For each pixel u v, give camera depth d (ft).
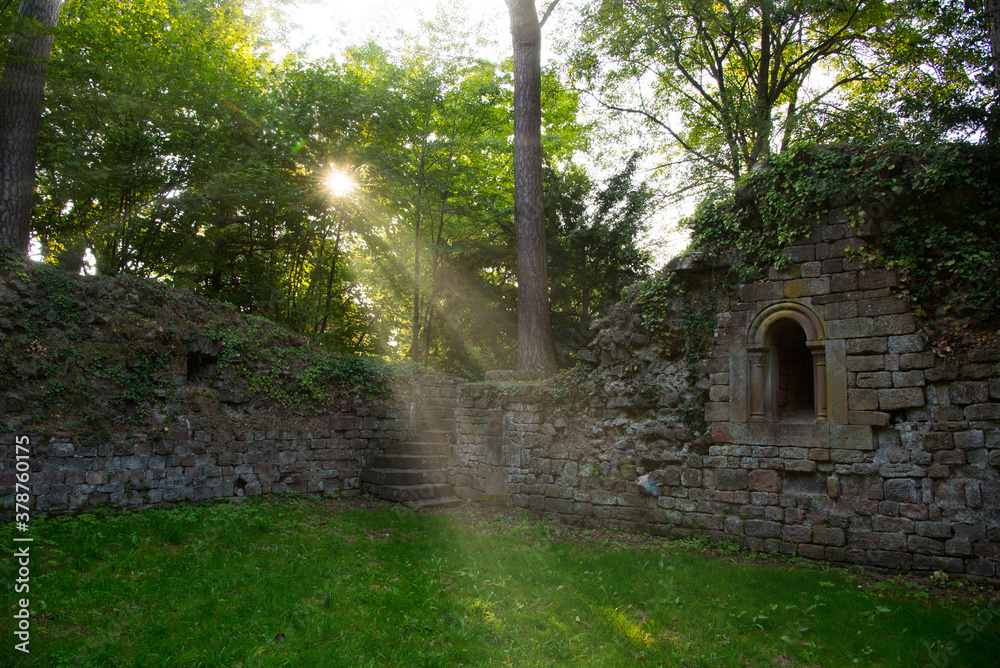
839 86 57.11
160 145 43.09
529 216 45.57
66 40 40.32
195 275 50.01
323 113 47.85
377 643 14.70
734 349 27.32
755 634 16.14
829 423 24.47
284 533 25.26
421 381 42.39
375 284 61.46
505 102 61.77
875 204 24.58
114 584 17.69
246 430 33.63
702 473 27.20
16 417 26.66
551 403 33.65
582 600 18.24
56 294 30.37
